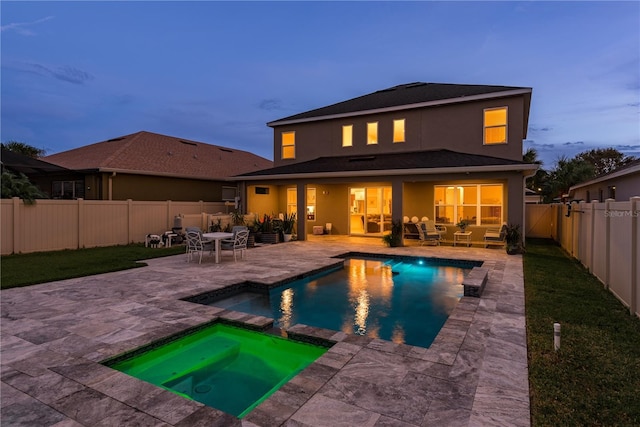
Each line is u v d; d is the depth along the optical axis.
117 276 8.46
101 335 4.73
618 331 4.89
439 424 2.86
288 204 19.50
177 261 10.67
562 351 4.23
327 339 4.68
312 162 17.84
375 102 18.05
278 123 19.55
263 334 5.14
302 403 3.15
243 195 17.34
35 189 12.53
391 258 11.96
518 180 12.09
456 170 12.47
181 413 2.98
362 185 17.81
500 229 13.65
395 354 4.18
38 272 8.64
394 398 3.24
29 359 4.01
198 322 5.25
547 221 17.88
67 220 12.69
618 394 3.29
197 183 19.83
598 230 8.04
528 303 6.22
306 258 11.18
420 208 16.00
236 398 3.75
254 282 8.01
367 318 6.32
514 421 2.90
